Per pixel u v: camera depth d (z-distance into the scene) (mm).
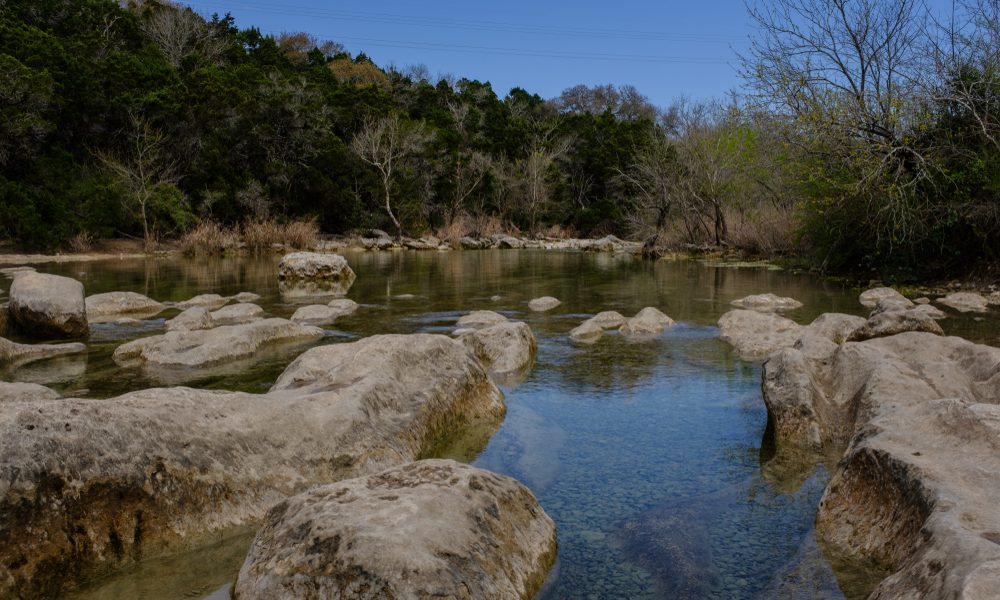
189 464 3836
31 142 29703
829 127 16016
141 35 47844
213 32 55594
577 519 3953
